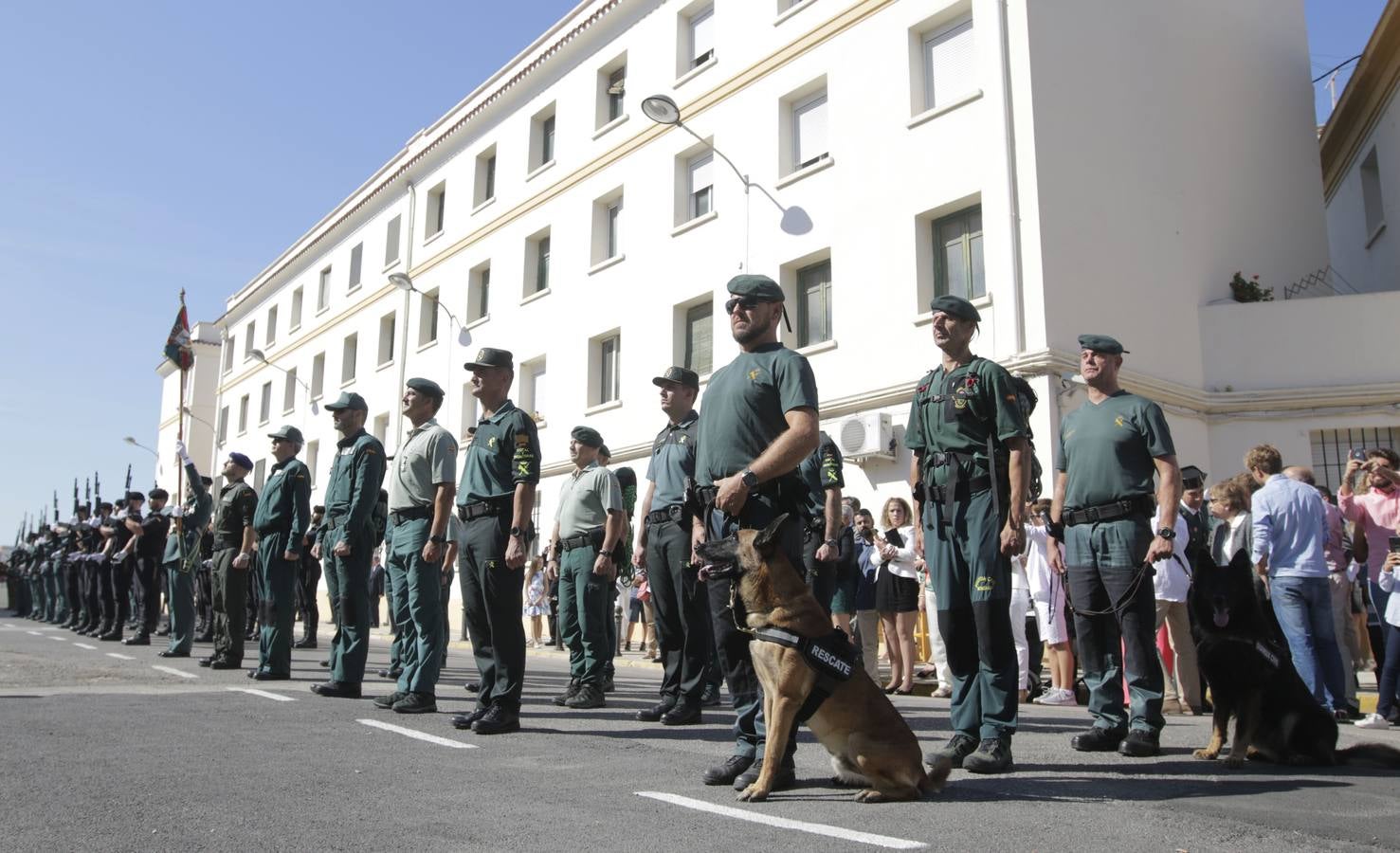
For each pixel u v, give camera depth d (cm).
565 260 2086
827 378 1477
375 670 1033
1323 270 1605
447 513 654
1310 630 682
